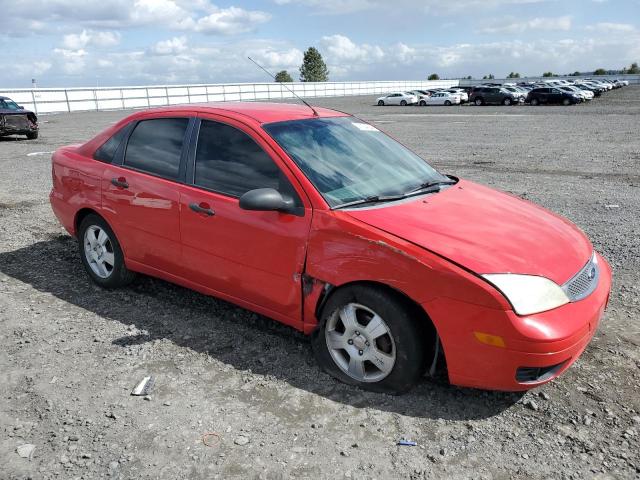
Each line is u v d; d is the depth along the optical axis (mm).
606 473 2568
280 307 3514
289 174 3406
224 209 3621
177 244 3975
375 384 3174
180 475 2562
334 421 2945
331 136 3912
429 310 2854
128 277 4664
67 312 4352
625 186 9414
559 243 3246
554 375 2861
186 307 4402
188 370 3467
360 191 3484
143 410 3055
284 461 2646
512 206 3705
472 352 2812
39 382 3352
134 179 4223
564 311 2822
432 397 3156
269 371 3443
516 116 28922
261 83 60969
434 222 3186
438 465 2625
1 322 4188
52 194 5066
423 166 4230
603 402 3107
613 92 61000
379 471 2582
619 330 3963
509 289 2744
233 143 3752
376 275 2980
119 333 3975
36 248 6070
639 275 5074
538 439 2803
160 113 4297
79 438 2824
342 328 3346
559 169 11422
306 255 3260
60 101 41781
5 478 2557
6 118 18844
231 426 2908
